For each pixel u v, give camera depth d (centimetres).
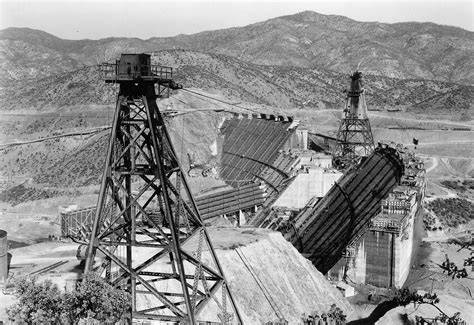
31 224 14125
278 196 13250
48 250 8119
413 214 10819
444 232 14288
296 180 13262
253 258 7944
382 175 11412
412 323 7756
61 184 18788
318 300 8306
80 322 4184
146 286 4769
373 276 9850
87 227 7488
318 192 13250
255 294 7394
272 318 7325
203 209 11975
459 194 17262
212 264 7312
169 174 5075
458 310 8362
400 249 9681
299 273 8450
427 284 9956
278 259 8356
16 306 4344
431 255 11769
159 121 4953
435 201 15725
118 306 4412
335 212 11250
